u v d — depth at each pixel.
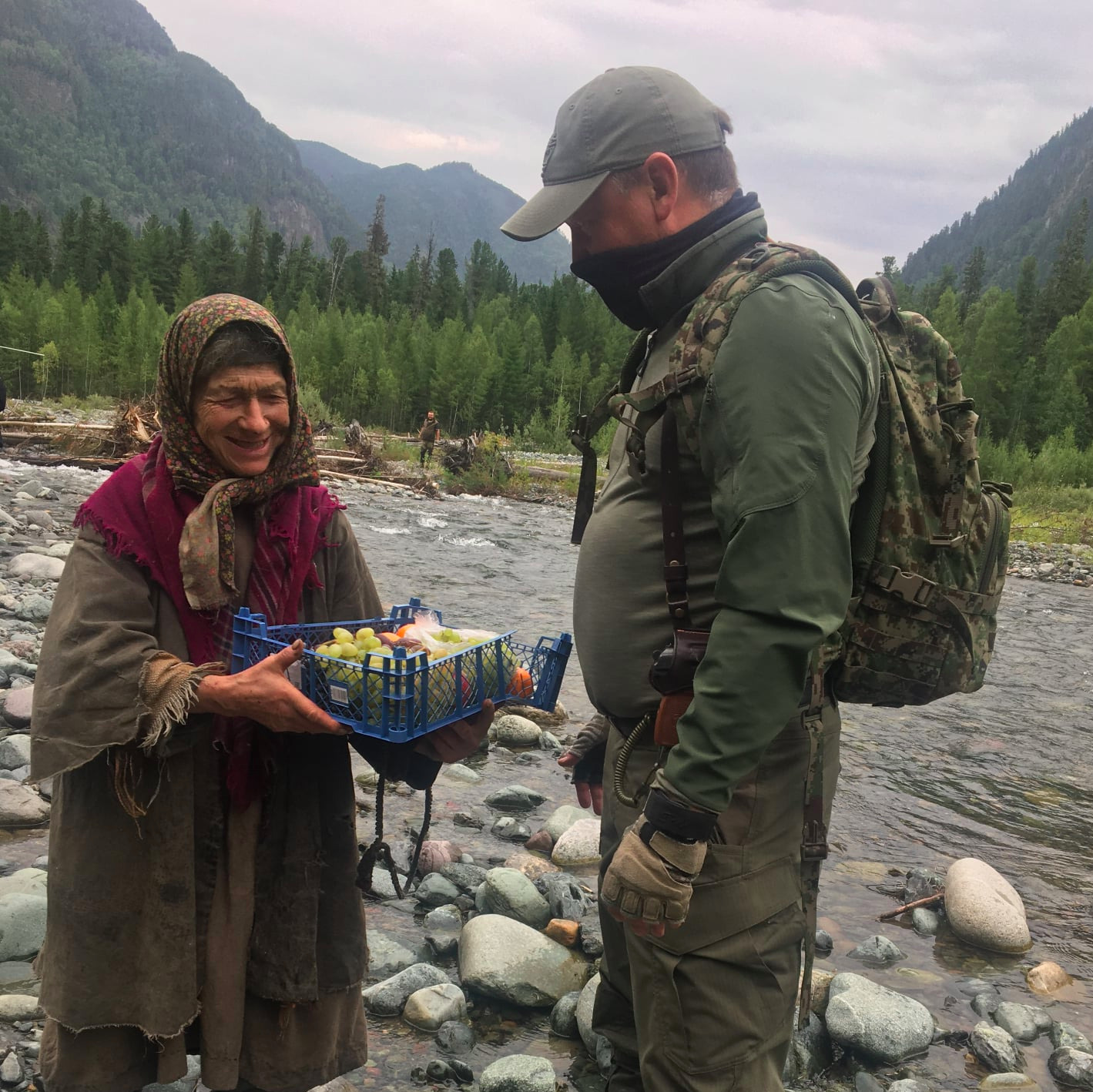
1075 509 28.89
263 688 1.82
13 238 106.00
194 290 99.50
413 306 118.88
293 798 2.04
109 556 1.92
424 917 3.53
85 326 56.94
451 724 2.14
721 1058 1.90
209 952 1.97
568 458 36.16
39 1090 2.41
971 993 3.33
